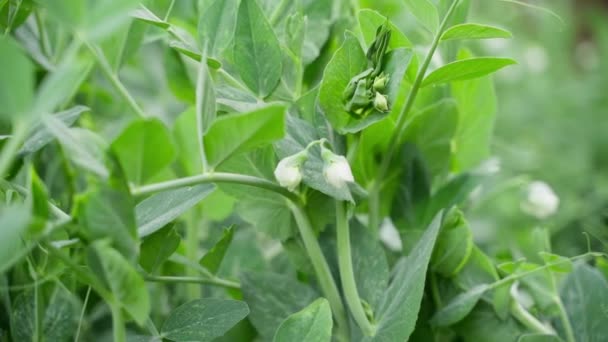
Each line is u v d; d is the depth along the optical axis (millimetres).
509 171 1121
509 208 929
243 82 688
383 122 704
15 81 552
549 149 1298
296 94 702
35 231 574
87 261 582
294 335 624
